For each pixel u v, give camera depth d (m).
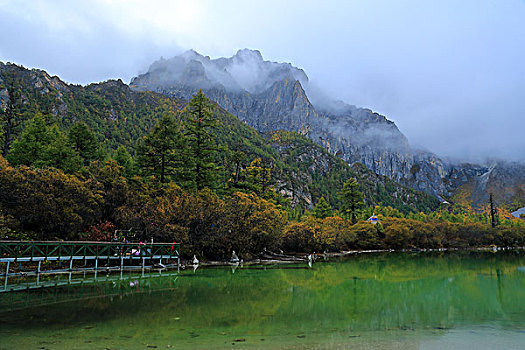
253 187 56.94
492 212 127.19
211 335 11.86
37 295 17.45
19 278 21.80
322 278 28.52
